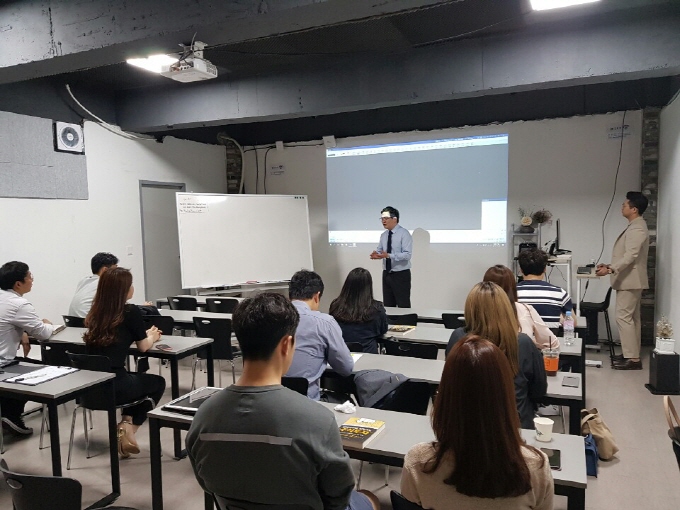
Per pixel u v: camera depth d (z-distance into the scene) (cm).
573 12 367
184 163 674
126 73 502
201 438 122
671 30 362
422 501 116
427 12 364
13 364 282
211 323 402
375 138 662
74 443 336
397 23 384
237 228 629
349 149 680
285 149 722
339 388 278
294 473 117
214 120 538
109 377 259
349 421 192
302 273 271
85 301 404
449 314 411
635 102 536
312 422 118
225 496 125
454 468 109
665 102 518
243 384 123
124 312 303
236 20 269
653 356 412
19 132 463
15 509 169
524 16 374
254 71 509
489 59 421
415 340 339
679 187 423
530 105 582
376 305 329
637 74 381
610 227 557
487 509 108
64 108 515
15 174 460
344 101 481
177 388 328
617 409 375
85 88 540
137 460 308
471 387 107
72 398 242
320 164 701
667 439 324
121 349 301
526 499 108
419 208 643
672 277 449
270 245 650
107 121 568
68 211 514
